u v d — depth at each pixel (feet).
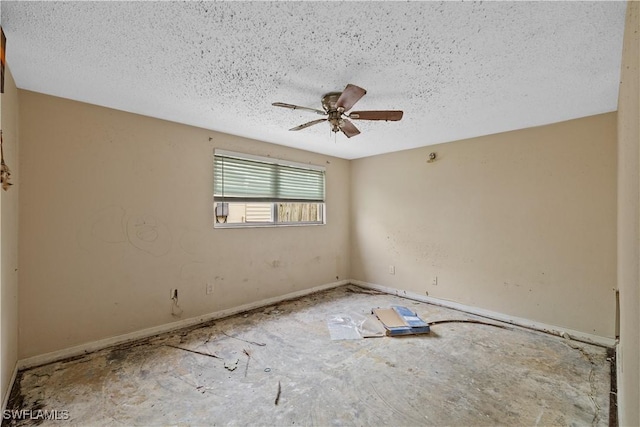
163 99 7.72
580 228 9.09
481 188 11.18
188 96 7.54
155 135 9.16
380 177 14.56
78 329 7.84
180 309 9.73
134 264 8.77
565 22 4.63
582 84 6.83
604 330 8.64
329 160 14.87
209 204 10.45
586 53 5.52
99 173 8.14
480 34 4.96
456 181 11.87
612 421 5.40
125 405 5.82
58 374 6.86
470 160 11.48
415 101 7.86
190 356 7.78
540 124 9.75
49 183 7.40
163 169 9.34
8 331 6.05
